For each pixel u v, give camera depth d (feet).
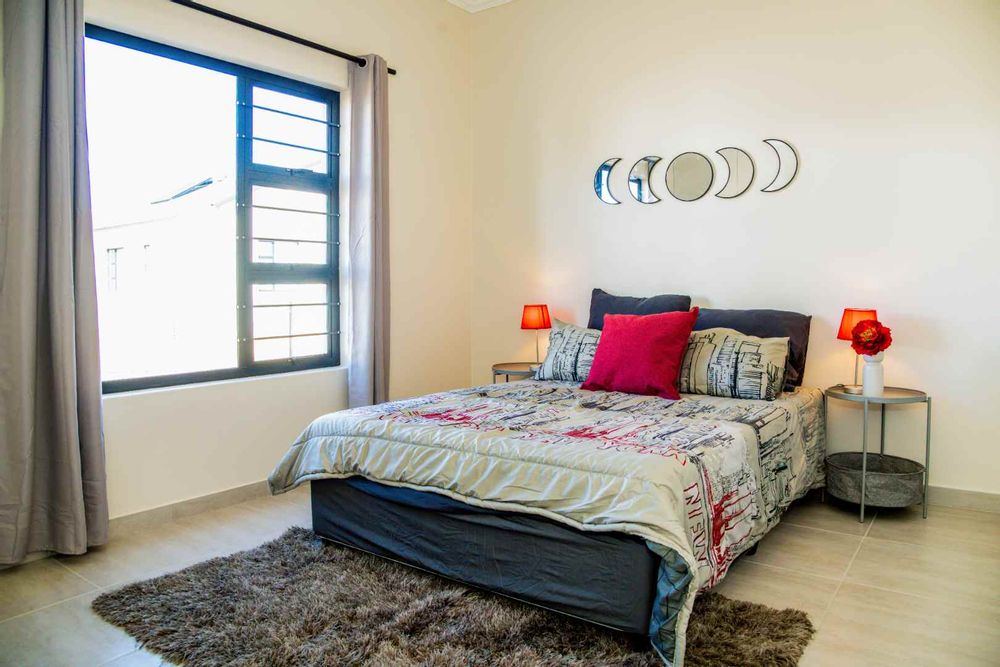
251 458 11.39
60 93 8.45
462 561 7.55
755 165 12.15
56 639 6.70
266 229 11.91
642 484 6.30
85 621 7.06
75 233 8.70
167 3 9.98
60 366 8.52
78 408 8.80
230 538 9.46
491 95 15.38
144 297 10.83
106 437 9.56
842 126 11.34
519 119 14.98
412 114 14.07
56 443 8.61
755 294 12.30
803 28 11.60
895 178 10.94
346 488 8.67
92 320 8.86
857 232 11.30
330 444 8.76
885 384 11.20
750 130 12.17
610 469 6.57
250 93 11.57
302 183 12.44
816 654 6.31
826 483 11.01
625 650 6.26
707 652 6.23
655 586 6.21
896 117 10.89
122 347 10.57
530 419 8.59
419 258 14.39
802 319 11.44
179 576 7.98
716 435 7.84
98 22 9.40
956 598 7.47
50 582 8.04
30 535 8.61
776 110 11.91
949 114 10.50
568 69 14.24
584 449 7.02
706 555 6.70
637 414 9.07
